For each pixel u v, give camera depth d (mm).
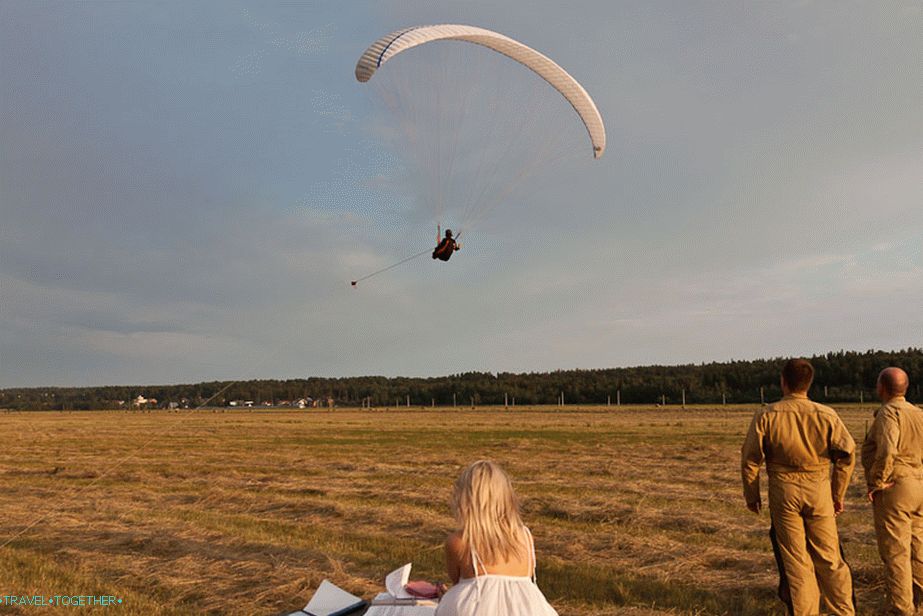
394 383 129375
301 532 10281
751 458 6371
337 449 25891
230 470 19344
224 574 7898
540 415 58969
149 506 13125
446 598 3488
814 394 76250
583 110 12703
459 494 3584
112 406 111250
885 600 6887
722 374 95812
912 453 6500
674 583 7516
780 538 6281
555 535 9727
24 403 117000
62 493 15062
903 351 82125
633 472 17766
